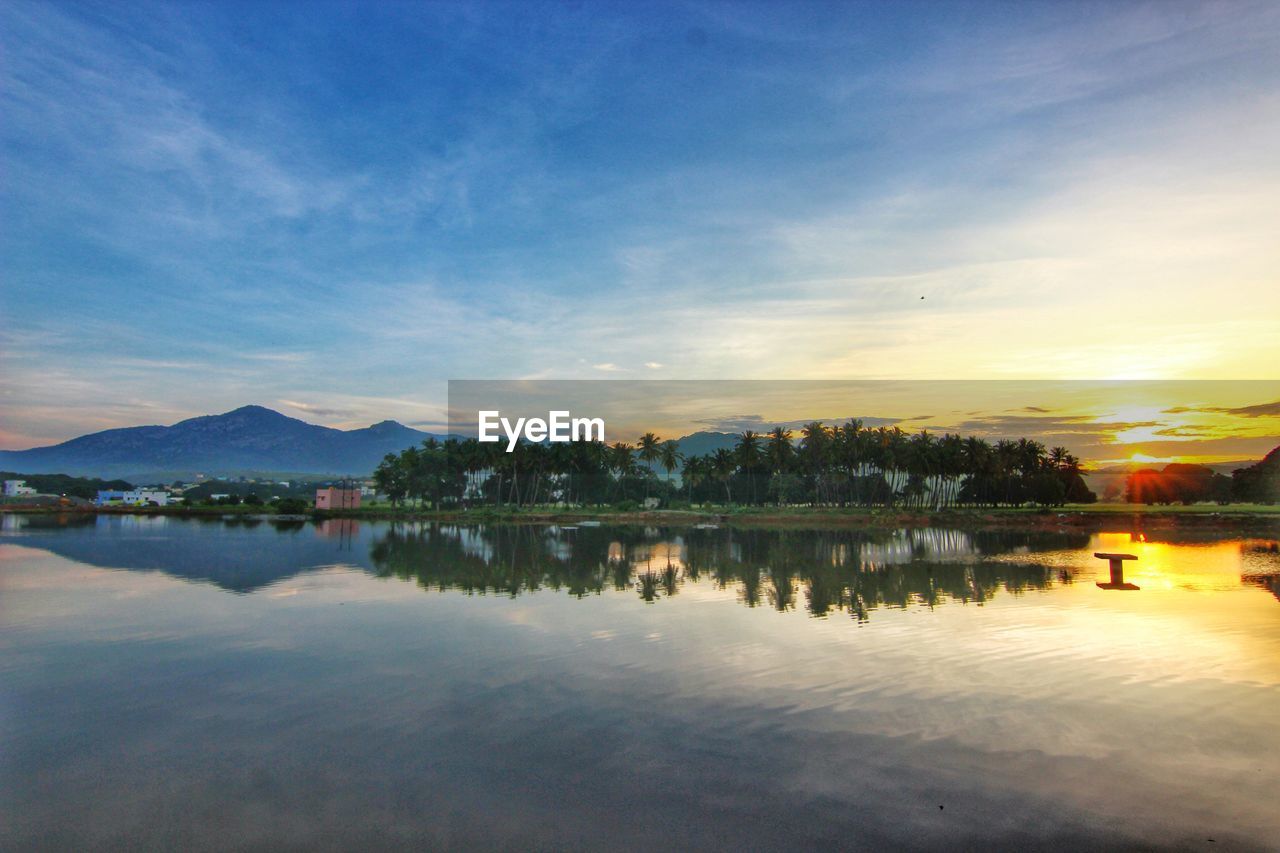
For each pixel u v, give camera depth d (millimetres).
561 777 12477
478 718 15570
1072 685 17609
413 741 14250
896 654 20859
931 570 44094
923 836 10430
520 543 68188
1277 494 109812
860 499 141500
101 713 16156
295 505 141750
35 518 118125
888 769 12688
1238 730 14492
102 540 68750
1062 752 13430
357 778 12547
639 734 14453
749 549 61469
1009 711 15719
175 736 14672
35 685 18375
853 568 45500
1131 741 13938
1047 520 95000
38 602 31453
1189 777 12312
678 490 158875
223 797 11922
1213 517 92625
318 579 39688
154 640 23609
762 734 14445
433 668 19734
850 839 10352
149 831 10828
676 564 48375
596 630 24750
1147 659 20141
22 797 11984
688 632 24297
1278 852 9961
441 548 61562
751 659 20391
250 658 21031
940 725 14859
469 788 12125
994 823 10797
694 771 12695
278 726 15195
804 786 12047
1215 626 24984
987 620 26391
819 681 18078
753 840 10359
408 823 10945
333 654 21438
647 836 10484
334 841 10469
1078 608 29109
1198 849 10078
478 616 27703
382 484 155750
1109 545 63562
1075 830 10594
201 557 52250
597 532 87625
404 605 30500
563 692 17328
